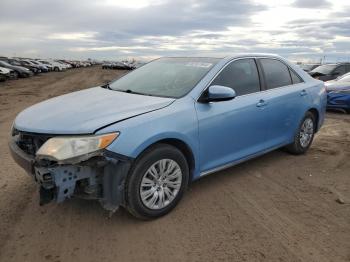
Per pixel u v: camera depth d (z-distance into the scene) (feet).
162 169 12.39
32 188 15.20
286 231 12.10
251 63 16.76
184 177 13.14
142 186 11.89
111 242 11.28
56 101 14.23
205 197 14.55
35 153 11.69
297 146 19.70
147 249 10.95
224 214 13.16
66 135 10.86
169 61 17.06
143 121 11.75
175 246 11.11
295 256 10.71
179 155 12.74
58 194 10.55
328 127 29.27
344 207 14.01
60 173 10.50
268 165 18.57
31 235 11.62
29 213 13.03
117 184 11.25
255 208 13.71
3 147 21.71
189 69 15.42
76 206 13.53
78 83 85.92
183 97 13.55
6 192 14.79
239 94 15.52
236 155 15.51
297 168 18.29
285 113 17.85
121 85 16.31
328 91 37.24
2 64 108.78
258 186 15.85
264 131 16.78
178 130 12.59
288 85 18.57
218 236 11.69
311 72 56.39
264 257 10.63
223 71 15.14
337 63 57.31
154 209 12.39
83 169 10.85
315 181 16.65
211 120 13.83
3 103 45.06
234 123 14.85
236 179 16.56
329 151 21.35
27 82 89.20
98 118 11.53
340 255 10.83
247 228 12.22
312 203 14.30
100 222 12.44
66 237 11.54
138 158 11.70
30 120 12.17
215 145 14.28
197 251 10.87
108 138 10.87
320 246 11.27
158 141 12.25
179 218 12.80
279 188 15.71
